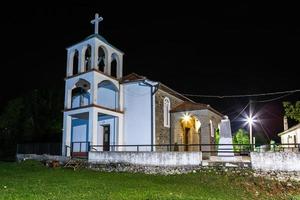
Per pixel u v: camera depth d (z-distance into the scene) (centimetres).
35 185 1611
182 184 1783
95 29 2972
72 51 3056
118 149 2888
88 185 1645
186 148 3275
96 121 2695
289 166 1922
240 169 2002
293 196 1658
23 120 4278
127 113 2962
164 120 3006
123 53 3156
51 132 4138
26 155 3022
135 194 1410
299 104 3172
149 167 2192
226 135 2414
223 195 1579
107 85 3095
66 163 2477
